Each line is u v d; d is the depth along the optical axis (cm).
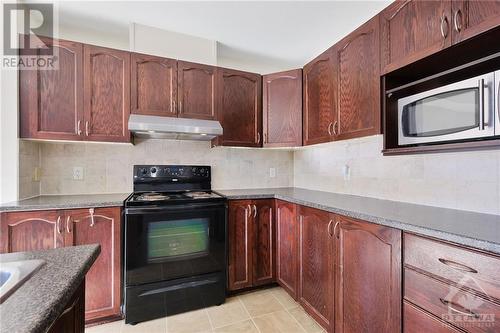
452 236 96
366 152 208
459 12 114
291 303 210
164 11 188
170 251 193
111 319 183
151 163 240
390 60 148
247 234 222
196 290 200
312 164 272
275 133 245
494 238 89
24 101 177
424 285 107
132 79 202
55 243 167
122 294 183
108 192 226
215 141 237
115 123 197
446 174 152
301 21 201
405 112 147
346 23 204
